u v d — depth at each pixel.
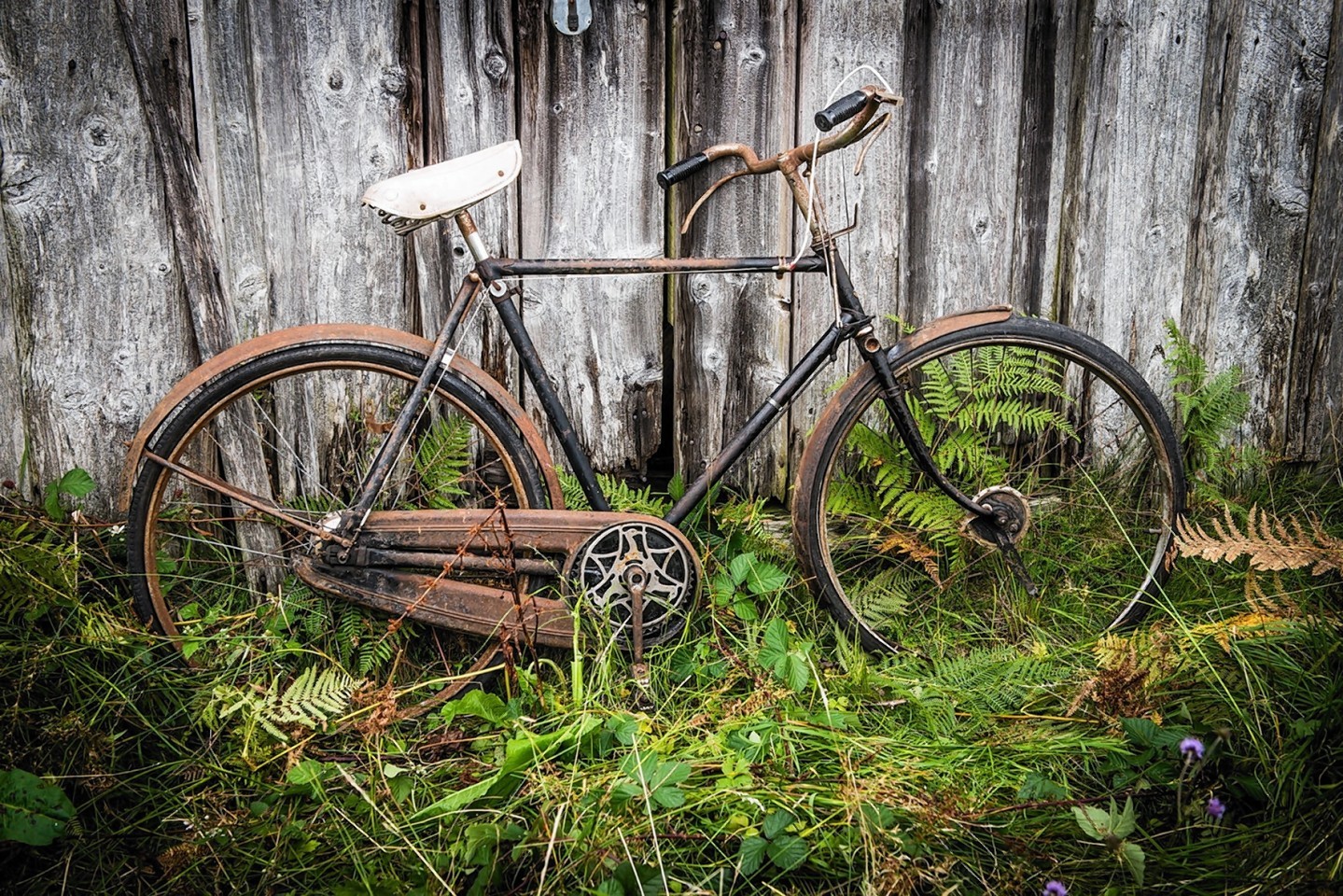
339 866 1.96
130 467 2.34
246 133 2.54
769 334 2.85
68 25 2.44
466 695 2.22
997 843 1.96
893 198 2.83
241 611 2.65
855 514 2.94
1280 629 2.39
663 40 2.66
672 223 2.77
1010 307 2.63
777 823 1.93
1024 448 3.09
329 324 2.42
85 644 2.28
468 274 2.47
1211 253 3.04
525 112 2.64
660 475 2.98
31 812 1.89
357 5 2.53
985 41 2.79
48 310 2.56
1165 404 3.10
